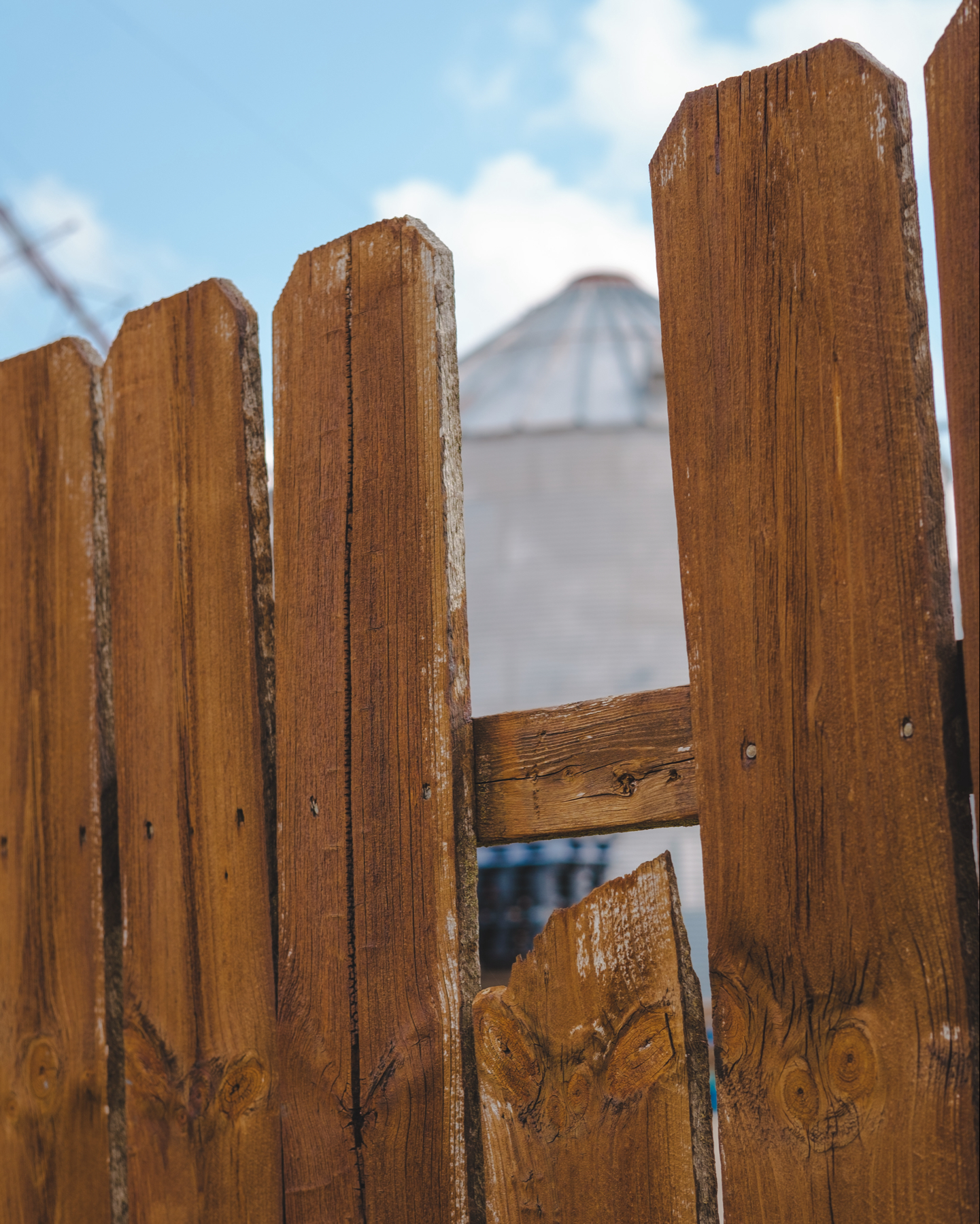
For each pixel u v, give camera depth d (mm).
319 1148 1516
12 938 1882
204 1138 1626
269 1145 1564
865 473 1199
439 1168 1427
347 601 1562
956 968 1120
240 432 1674
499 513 11289
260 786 1619
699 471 1317
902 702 1167
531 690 10711
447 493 1492
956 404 1149
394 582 1522
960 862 1137
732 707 1280
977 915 1143
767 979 1236
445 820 1456
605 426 11242
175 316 1764
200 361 1727
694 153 1346
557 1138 1364
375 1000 1491
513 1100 1397
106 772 1803
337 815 1545
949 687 1158
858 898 1184
